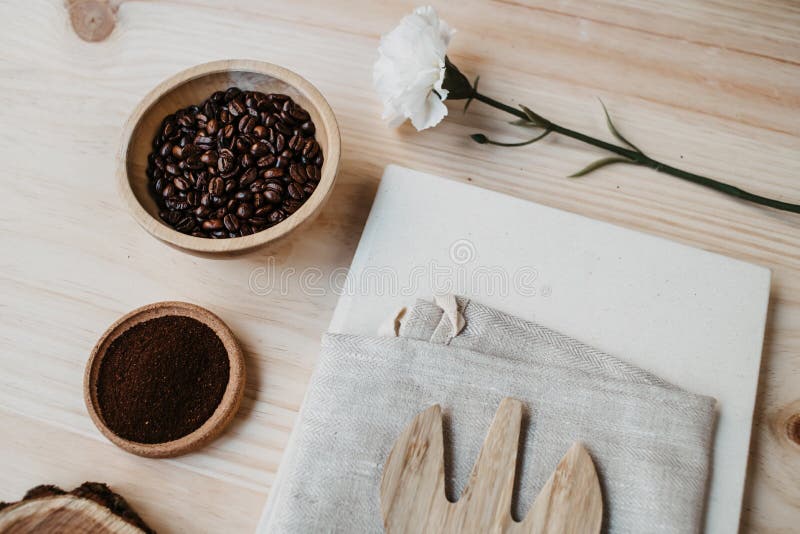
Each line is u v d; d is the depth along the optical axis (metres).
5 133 0.54
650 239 0.49
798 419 0.48
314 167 0.48
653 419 0.44
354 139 0.53
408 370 0.44
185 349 0.48
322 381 0.44
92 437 0.49
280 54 0.55
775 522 0.46
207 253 0.45
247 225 0.47
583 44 0.54
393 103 0.48
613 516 0.43
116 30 0.55
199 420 0.47
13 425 0.49
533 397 0.44
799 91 0.53
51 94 0.54
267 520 0.45
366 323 0.48
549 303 0.48
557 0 0.55
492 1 0.55
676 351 0.47
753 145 0.52
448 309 0.46
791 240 0.51
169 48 0.55
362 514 0.43
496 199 0.50
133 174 0.47
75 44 0.55
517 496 0.43
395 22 0.55
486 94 0.54
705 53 0.54
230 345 0.48
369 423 0.44
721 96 0.53
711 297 0.48
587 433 0.44
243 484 0.48
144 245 0.52
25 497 0.46
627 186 0.52
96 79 0.55
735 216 0.51
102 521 0.45
